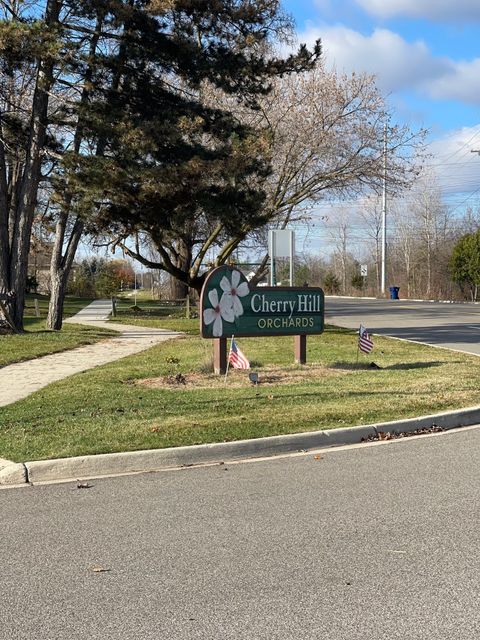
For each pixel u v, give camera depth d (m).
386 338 21.80
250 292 13.05
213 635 3.76
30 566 4.74
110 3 18.22
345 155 25.80
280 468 7.25
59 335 21.08
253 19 20.56
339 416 9.14
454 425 9.46
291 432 8.28
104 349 18.36
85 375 12.96
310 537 5.23
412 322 29.16
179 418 8.88
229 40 20.94
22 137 21.98
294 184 26.36
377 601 4.14
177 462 7.39
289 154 25.17
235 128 20.45
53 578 4.54
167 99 20.22
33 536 5.32
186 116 19.17
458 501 6.09
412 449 8.08
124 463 7.19
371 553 4.90
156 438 7.85
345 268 86.31
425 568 4.62
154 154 18.58
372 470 7.14
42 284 75.44
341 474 6.99
